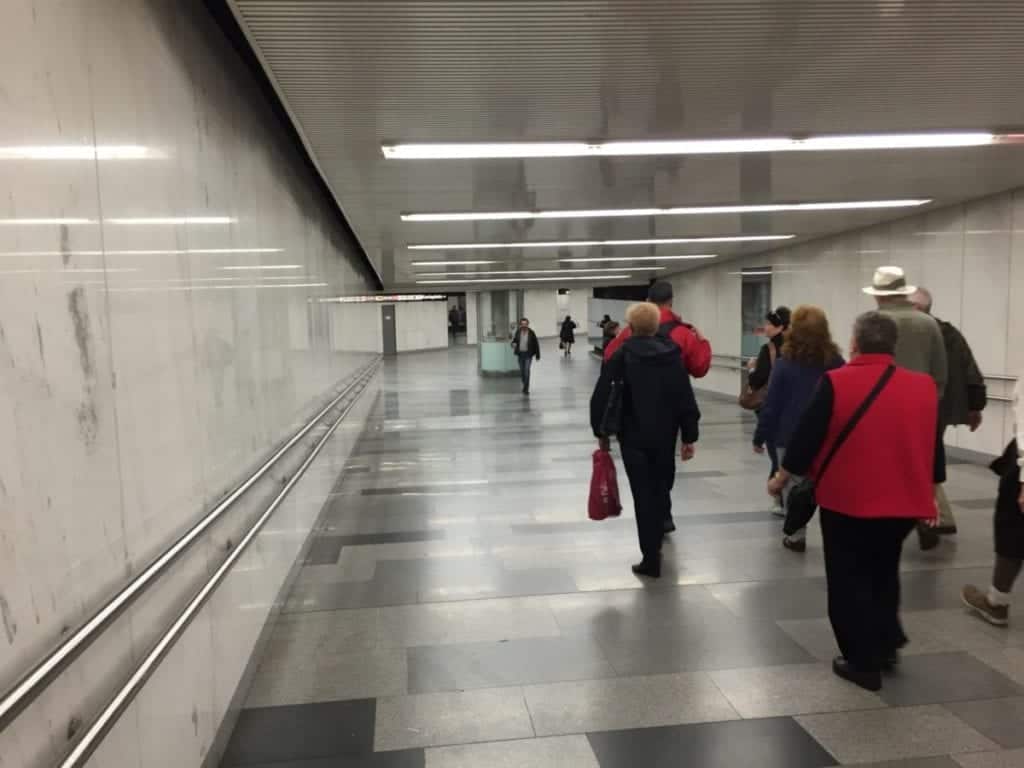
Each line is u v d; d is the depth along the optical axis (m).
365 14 3.22
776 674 3.59
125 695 1.94
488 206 8.01
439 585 4.89
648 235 10.98
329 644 4.03
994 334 8.18
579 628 4.16
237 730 3.19
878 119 4.97
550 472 8.58
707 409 14.41
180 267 2.86
